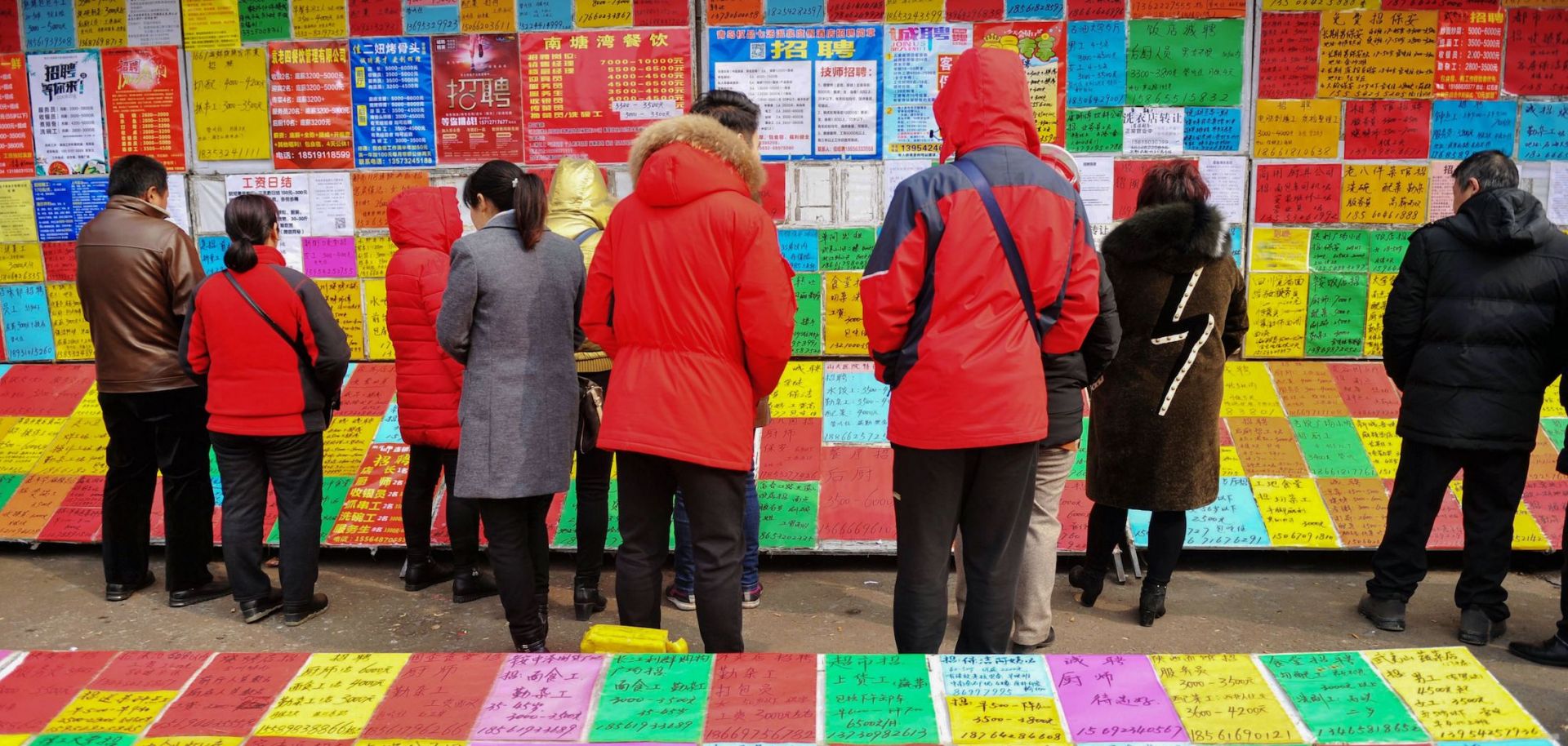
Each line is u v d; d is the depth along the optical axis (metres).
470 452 3.18
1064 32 4.72
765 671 2.21
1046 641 3.56
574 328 3.41
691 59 4.80
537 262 3.24
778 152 4.84
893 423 2.68
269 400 3.64
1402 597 3.72
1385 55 4.71
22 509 4.63
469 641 3.68
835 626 3.79
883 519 4.34
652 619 2.92
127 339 3.83
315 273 5.11
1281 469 4.47
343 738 1.99
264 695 2.14
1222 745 1.94
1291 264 4.87
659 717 2.05
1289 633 3.70
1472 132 4.77
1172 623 3.79
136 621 3.89
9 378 5.18
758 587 4.00
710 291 2.70
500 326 3.19
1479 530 3.59
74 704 2.12
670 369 2.73
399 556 4.57
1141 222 3.42
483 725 2.03
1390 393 4.76
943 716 2.04
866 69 4.77
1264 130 4.77
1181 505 3.54
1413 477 3.64
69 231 5.16
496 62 4.88
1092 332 3.07
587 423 3.63
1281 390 4.78
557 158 4.92
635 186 2.82
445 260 3.84
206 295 3.59
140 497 4.10
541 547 3.66
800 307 4.96
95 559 4.57
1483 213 3.41
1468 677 2.13
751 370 2.81
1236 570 4.34
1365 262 4.86
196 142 5.04
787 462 4.55
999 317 2.56
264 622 3.87
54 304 5.23
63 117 5.08
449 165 4.98
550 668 2.23
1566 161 4.79
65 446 4.86
